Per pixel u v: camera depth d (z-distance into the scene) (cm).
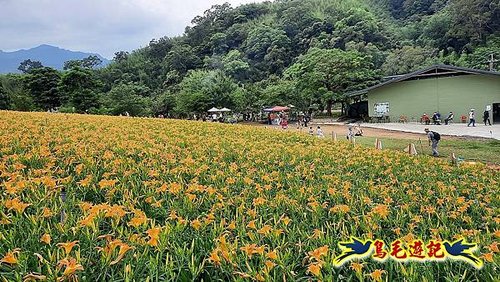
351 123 3359
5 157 650
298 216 460
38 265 299
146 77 7812
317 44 6981
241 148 942
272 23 8900
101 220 372
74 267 261
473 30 5972
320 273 296
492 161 1346
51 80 4109
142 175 598
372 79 3809
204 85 5075
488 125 2731
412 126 2817
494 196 571
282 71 6831
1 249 312
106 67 8456
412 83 3200
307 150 938
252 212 419
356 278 318
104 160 684
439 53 6022
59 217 396
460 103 3061
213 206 445
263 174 641
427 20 7412
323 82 3906
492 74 2894
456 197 557
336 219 449
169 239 350
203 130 1356
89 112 3531
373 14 8875
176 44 9431
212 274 322
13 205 364
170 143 946
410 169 796
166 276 301
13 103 3503
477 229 443
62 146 754
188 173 628
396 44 7019
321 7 9131
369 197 551
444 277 313
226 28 9638
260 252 314
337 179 629
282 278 306
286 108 3928
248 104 4312
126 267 282
